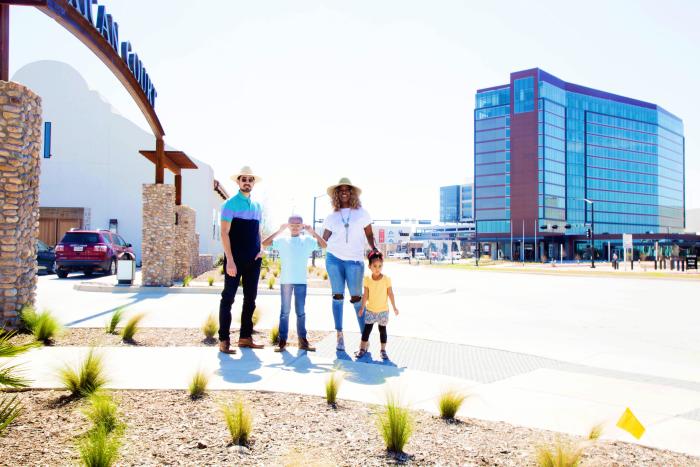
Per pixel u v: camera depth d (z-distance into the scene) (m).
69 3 9.51
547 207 97.38
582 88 107.38
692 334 9.23
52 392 4.28
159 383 4.70
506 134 99.62
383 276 6.28
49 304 11.53
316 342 7.41
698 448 3.40
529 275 37.00
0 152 7.49
